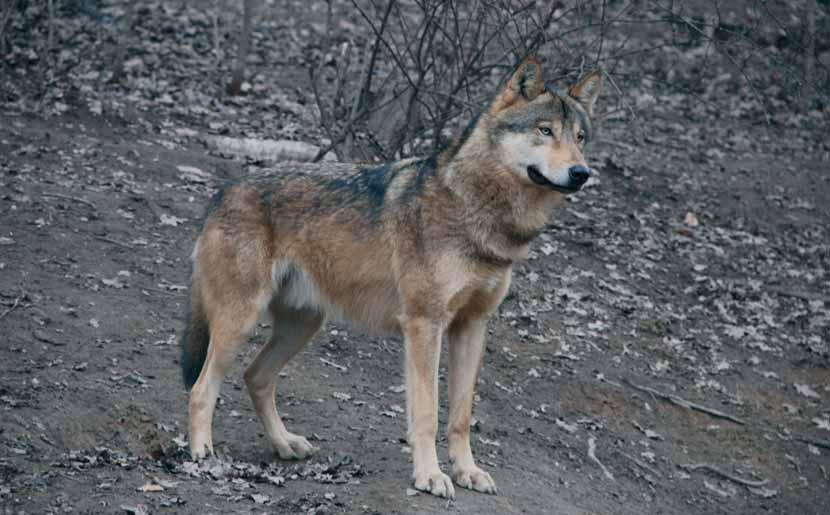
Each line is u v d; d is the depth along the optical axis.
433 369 8.69
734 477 12.16
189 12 26.20
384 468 9.39
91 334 11.34
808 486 12.44
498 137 8.62
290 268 9.52
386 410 11.27
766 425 13.45
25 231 13.53
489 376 12.76
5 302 11.53
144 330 11.77
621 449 12.02
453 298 8.69
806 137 26.64
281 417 10.59
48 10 22.50
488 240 8.65
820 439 13.40
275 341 9.81
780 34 26.77
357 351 12.74
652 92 27.17
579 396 12.93
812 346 15.64
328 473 9.09
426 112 17.27
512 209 8.69
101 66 21.58
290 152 18.14
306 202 9.38
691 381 14.05
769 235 20.02
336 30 26.84
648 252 17.81
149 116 19.48
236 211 9.34
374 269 9.09
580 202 19.33
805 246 19.70
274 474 8.78
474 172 8.63
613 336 14.64
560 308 15.02
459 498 8.52
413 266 8.73
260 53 24.75
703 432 12.99
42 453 8.60
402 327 8.85
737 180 22.69
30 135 17.20
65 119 18.38
